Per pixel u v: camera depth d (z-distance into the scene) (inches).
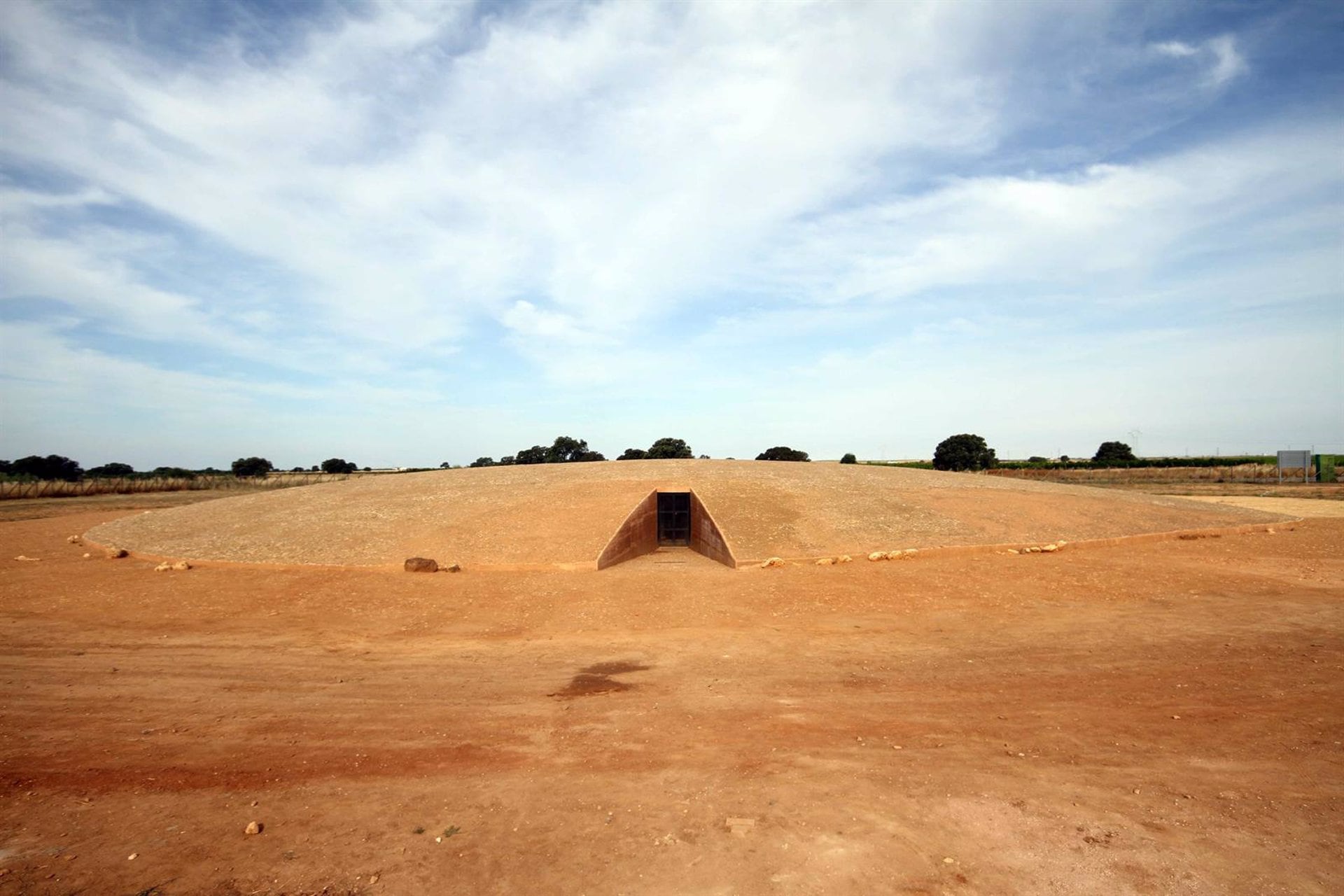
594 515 839.7
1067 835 218.2
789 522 832.9
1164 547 789.9
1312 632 453.4
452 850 214.8
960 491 1005.8
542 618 539.2
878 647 443.8
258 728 319.6
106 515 1403.8
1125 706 331.6
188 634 498.3
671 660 425.1
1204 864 202.5
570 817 233.5
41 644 473.1
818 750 285.3
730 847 213.3
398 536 805.2
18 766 278.7
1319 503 1385.3
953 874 198.7
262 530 861.2
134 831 227.9
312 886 196.7
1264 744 285.3
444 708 345.4
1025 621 501.4
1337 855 206.4
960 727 307.9
